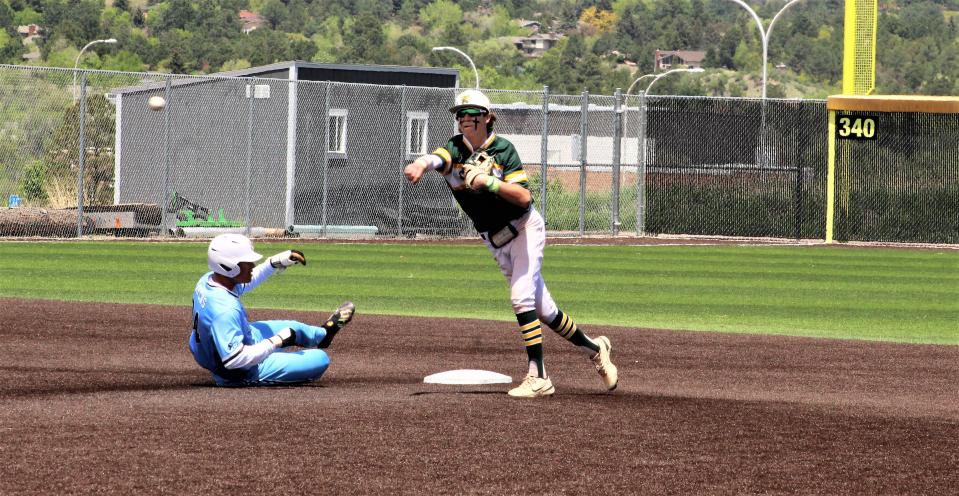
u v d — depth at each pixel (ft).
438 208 215.72
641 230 221.87
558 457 44.70
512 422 50.75
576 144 231.91
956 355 83.10
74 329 84.74
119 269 135.13
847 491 41.37
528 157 256.73
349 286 124.57
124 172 220.43
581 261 163.84
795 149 227.81
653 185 230.27
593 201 236.43
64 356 72.38
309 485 40.22
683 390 65.41
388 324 92.84
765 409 56.49
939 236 223.10
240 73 238.89
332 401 55.47
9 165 228.43
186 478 40.68
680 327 99.09
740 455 45.96
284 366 61.67
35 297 107.45
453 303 112.16
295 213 213.46
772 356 81.15
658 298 120.88
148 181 222.48
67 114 219.61
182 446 45.19
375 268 145.89
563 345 83.97
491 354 78.69
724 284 136.26
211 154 221.25
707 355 81.00
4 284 117.29
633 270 151.33
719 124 230.48
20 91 247.29
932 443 49.26
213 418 50.52
